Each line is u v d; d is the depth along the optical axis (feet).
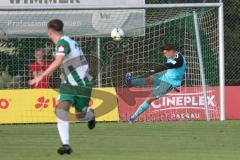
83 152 91.86
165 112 146.20
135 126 130.52
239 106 151.94
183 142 103.76
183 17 157.58
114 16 168.25
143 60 159.02
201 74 149.38
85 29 169.07
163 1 208.03
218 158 85.51
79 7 141.18
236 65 194.08
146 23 168.14
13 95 139.44
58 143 103.19
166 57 144.56
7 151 93.35
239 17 203.31
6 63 157.89
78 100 88.33
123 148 96.37
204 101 147.74
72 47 86.17
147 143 102.58
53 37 87.56
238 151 92.79
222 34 147.64
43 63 140.36
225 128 125.80
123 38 158.61
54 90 140.05
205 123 136.36
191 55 155.02
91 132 119.24
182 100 147.13
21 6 141.28
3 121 138.51
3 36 165.99
